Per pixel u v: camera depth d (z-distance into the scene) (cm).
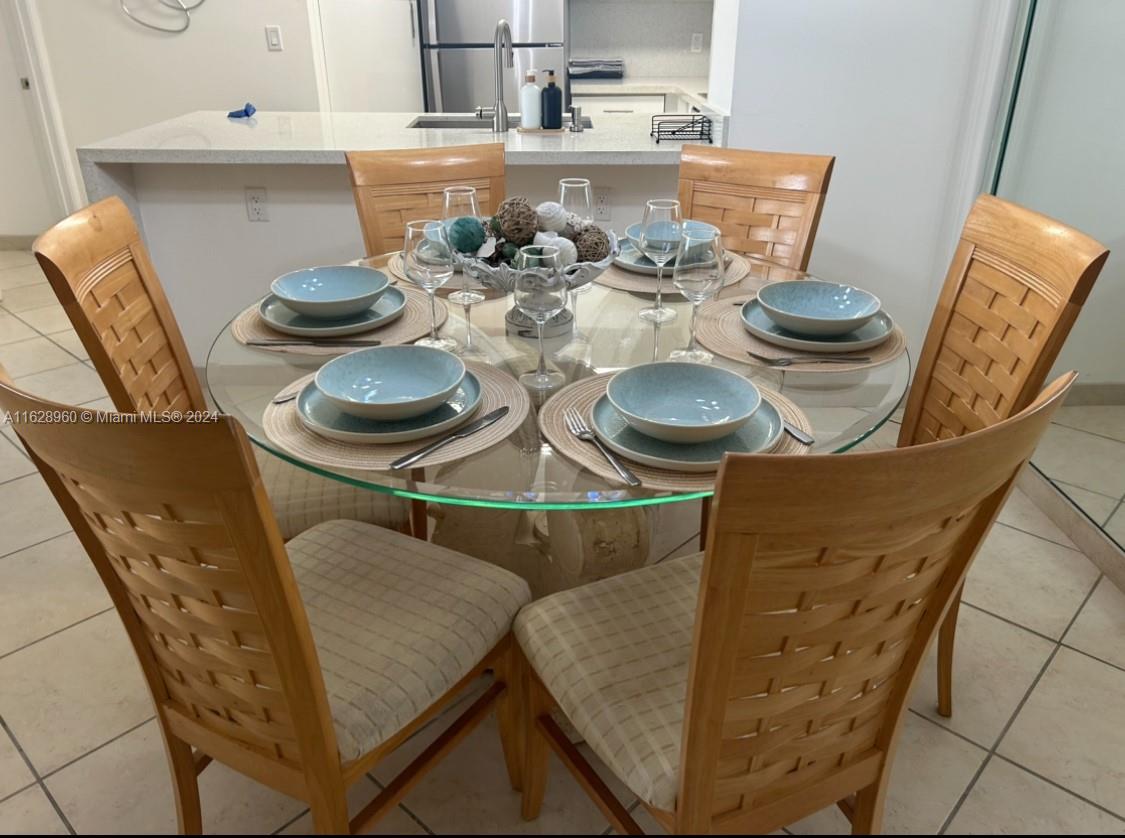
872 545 84
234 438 81
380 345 154
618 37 515
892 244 289
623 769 109
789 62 266
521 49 471
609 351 152
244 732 115
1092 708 179
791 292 169
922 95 267
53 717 175
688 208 237
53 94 448
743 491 75
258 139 286
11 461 272
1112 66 230
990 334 154
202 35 433
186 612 102
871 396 133
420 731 173
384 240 231
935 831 152
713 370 127
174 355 180
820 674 97
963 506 87
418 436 118
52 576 217
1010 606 209
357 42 461
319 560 143
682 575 141
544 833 150
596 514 172
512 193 289
